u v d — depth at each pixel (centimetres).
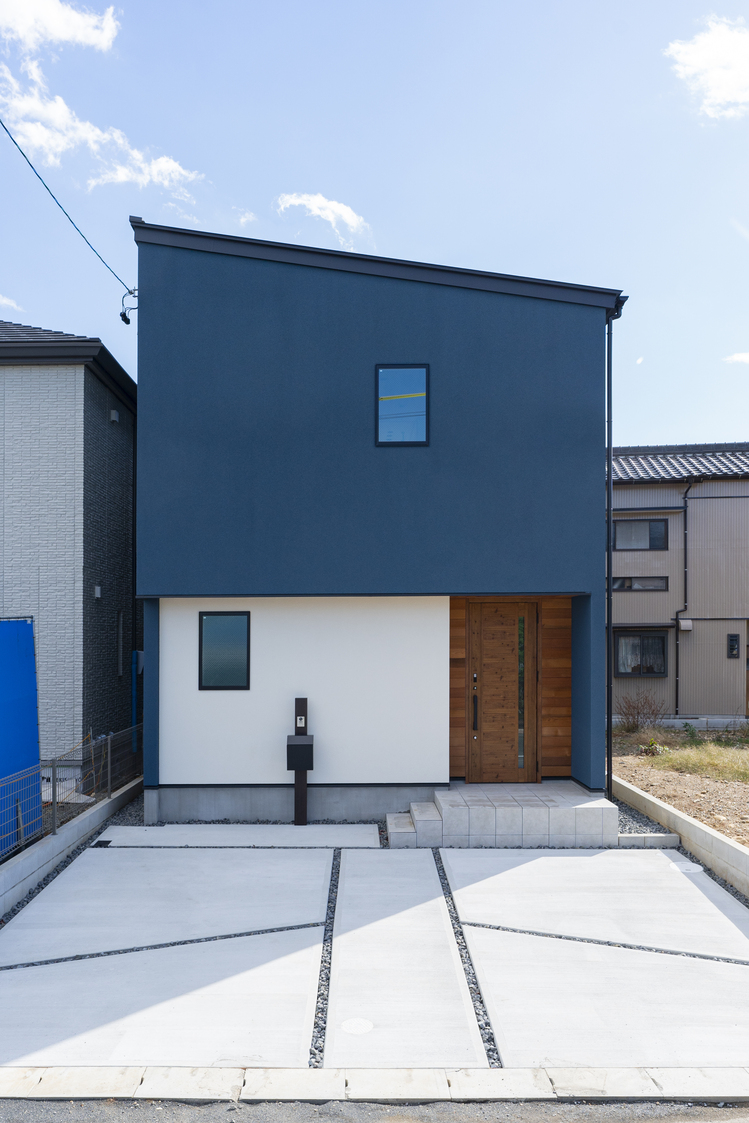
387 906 532
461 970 441
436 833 673
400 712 761
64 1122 309
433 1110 320
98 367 941
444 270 751
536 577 750
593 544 755
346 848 664
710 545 1558
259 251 748
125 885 572
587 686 763
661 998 409
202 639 759
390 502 746
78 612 905
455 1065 346
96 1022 382
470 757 811
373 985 421
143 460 738
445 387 752
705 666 1544
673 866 620
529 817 674
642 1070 343
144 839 688
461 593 746
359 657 762
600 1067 345
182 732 753
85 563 916
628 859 638
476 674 815
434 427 749
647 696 1488
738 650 1540
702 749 1095
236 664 760
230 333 746
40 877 582
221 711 755
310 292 751
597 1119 315
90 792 776
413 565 745
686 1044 365
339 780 757
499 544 749
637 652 1559
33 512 911
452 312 755
